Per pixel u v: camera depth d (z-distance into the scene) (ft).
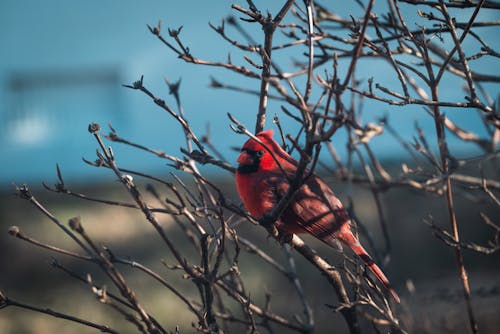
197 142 16.84
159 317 36.29
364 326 21.99
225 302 35.12
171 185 14.96
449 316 20.70
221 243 14.97
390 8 17.34
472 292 23.90
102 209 51.21
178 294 15.07
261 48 16.16
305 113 13.82
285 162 19.26
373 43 17.61
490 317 20.79
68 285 41.16
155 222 14.83
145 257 43.83
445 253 38.65
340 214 19.42
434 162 17.37
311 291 36.58
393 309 18.35
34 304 38.91
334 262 39.55
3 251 44.60
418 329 18.88
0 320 37.17
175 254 14.92
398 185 20.58
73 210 51.80
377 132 14.12
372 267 18.86
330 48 17.94
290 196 15.11
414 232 40.06
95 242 46.19
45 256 44.21
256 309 17.94
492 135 20.48
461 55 14.78
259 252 19.51
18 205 51.75
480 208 39.93
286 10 16.60
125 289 14.14
